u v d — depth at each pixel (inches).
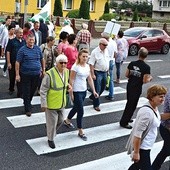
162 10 2716.5
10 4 1338.6
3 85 431.2
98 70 347.3
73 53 335.0
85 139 286.7
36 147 266.8
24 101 329.4
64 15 1488.7
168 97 214.4
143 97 431.2
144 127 184.4
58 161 248.2
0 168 233.8
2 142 272.5
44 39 558.9
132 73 301.0
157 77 556.4
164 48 848.9
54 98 253.9
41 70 337.4
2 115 330.3
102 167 244.5
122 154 266.7
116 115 355.3
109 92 406.3
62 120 266.7
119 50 477.4
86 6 1288.1
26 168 235.6
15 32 400.5
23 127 305.0
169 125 218.7
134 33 800.3
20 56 316.2
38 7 1382.9
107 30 471.5
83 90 281.0
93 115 349.4
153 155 266.4
